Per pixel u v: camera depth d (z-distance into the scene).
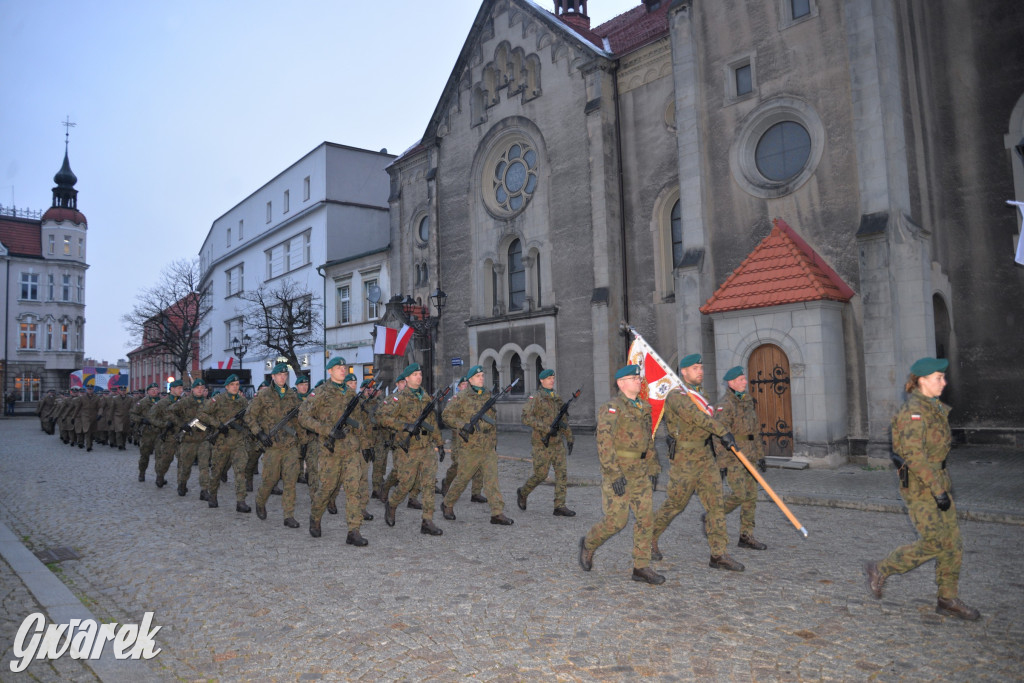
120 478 14.47
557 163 21.67
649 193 19.73
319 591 6.10
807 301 13.20
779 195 15.18
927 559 5.04
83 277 64.81
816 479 11.58
